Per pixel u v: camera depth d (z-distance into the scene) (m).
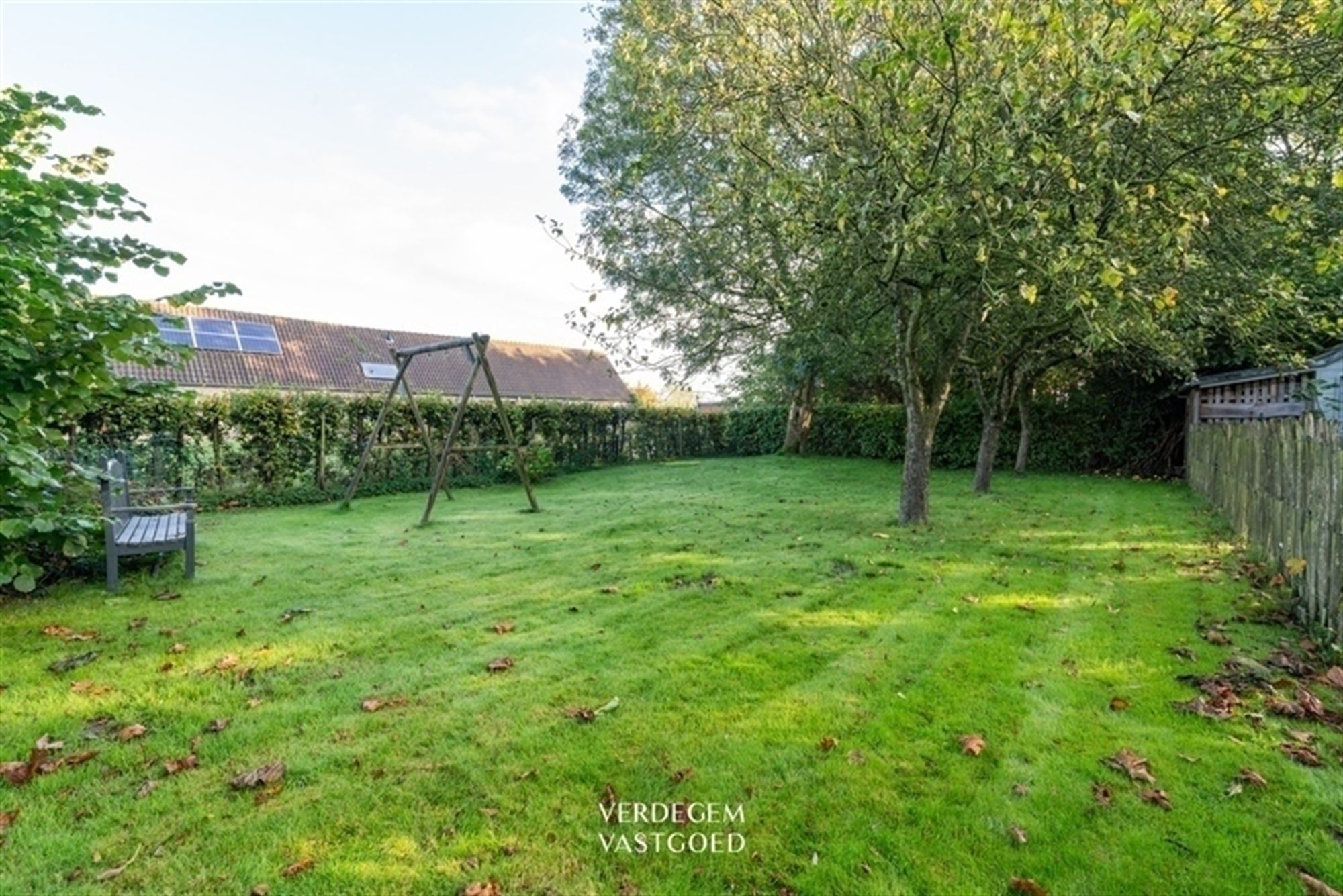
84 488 4.70
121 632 3.72
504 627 3.82
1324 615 3.54
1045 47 4.40
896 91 4.81
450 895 1.75
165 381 4.77
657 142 6.46
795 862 1.88
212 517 8.27
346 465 10.62
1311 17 4.01
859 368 12.34
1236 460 6.59
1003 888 1.77
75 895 1.73
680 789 2.21
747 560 5.47
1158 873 1.82
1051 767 2.32
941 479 12.28
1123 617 3.97
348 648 3.50
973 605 4.21
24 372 3.67
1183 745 2.46
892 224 4.79
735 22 5.50
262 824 2.02
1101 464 13.56
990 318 7.09
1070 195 4.52
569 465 14.70
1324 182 6.18
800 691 2.95
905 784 2.23
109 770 2.31
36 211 3.59
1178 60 4.04
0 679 3.04
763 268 6.25
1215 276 5.94
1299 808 2.08
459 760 2.38
